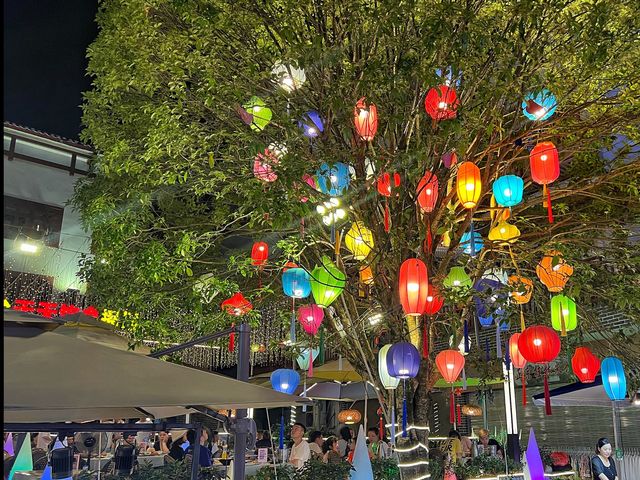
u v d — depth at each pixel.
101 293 9.63
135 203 8.73
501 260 8.23
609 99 8.33
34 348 3.38
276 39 8.10
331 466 7.17
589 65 6.94
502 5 7.65
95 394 2.99
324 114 7.45
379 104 7.52
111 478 6.36
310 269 8.76
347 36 7.98
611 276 8.47
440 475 8.45
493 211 8.11
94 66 9.02
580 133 8.95
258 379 15.24
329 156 6.85
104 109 9.82
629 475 11.89
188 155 8.56
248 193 6.91
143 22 8.22
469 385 13.66
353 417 14.88
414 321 8.23
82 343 3.61
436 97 6.55
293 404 4.00
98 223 8.84
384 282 8.22
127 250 8.60
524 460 8.41
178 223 10.30
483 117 7.56
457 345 8.41
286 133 7.19
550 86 6.81
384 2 6.66
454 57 6.60
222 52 8.08
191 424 4.38
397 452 7.85
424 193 6.79
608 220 8.61
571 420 14.80
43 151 17.41
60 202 17.45
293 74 7.31
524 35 7.27
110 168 8.76
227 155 8.26
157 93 9.37
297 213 6.32
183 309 9.58
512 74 6.83
